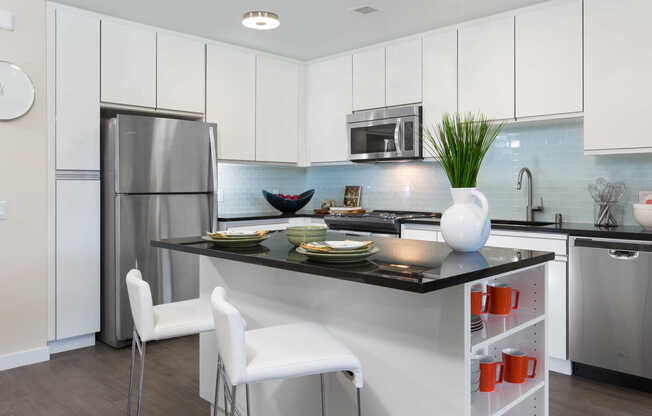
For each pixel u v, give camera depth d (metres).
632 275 2.74
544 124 3.67
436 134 3.94
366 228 4.11
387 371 1.72
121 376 3.01
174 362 3.25
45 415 2.49
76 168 3.45
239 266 2.33
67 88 3.41
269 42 4.34
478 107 3.69
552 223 3.48
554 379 2.96
